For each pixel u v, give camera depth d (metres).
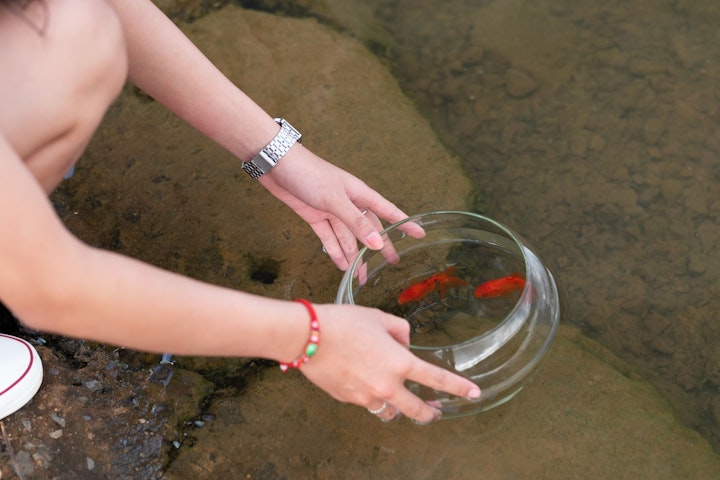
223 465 1.63
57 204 2.12
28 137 1.19
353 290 1.76
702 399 1.71
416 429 1.66
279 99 2.37
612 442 1.61
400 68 2.48
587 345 1.81
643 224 2.04
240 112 1.65
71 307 1.01
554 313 1.68
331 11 2.65
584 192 2.12
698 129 2.23
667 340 1.82
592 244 2.01
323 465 1.62
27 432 1.62
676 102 2.31
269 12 2.65
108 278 1.02
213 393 1.76
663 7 2.57
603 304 1.90
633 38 2.49
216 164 2.20
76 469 1.59
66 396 1.70
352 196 1.75
